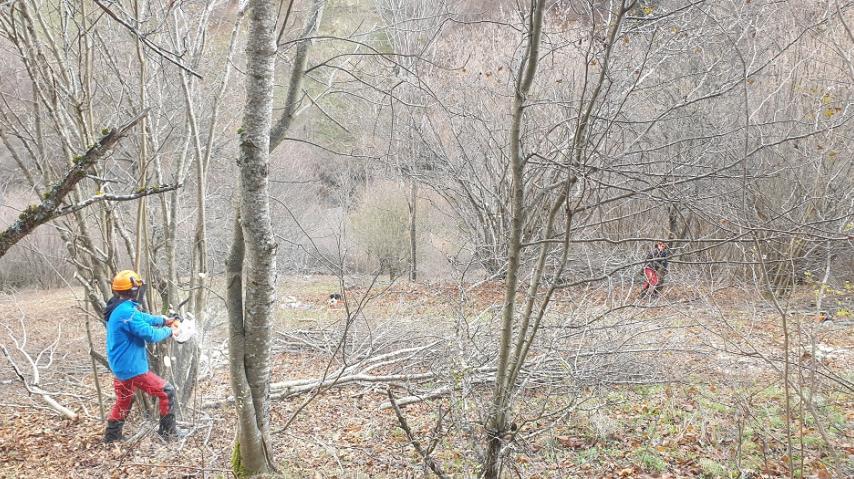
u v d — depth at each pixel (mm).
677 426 6590
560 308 8375
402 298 12828
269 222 4922
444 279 14508
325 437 6781
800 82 11117
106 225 6855
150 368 7023
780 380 7414
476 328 7312
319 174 20812
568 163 4461
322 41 7453
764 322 9562
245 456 5270
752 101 11188
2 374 9781
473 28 14469
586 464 5887
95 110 7922
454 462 5691
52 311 14898
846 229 5270
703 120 8109
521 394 6902
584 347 7809
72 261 6965
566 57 11234
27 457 6371
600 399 6832
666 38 6422
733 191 5703
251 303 5027
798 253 9867
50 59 7469
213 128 7055
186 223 10719
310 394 8203
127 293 6480
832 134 9008
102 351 11125
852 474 5254
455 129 14781
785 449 5895
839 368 8062
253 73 4691
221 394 8156
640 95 8414
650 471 5766
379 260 18625
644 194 4660
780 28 10773
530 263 9398
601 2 5281
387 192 18922
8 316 14523
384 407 7578
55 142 7926
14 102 8469
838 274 11477
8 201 15336
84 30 6434
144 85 6562
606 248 8422
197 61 7141
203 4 7555
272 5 4680
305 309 13656
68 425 7242
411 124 13227
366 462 6066
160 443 6605
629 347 8070
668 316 8547
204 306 7523
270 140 5203
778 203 10258
